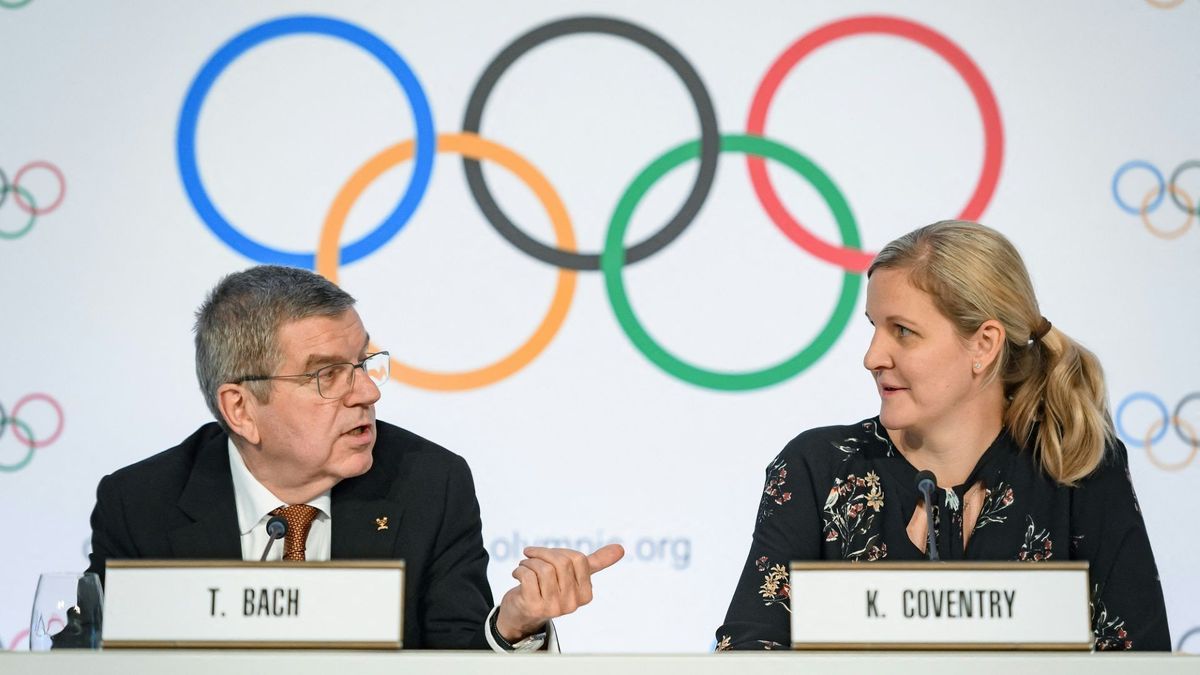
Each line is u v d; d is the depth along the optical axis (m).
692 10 9.01
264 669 3.80
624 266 8.88
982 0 8.92
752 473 8.75
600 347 8.84
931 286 5.18
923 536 5.51
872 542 5.52
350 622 4.08
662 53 8.99
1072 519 5.39
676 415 8.79
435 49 9.02
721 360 8.82
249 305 5.25
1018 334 5.27
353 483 5.63
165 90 8.98
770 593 5.43
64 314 8.84
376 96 8.98
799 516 5.59
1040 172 8.81
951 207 8.84
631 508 8.75
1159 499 8.56
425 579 5.54
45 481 8.75
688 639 8.65
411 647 5.38
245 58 9.01
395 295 8.87
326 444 5.24
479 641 4.99
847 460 5.70
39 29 8.99
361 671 3.79
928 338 5.19
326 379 5.24
